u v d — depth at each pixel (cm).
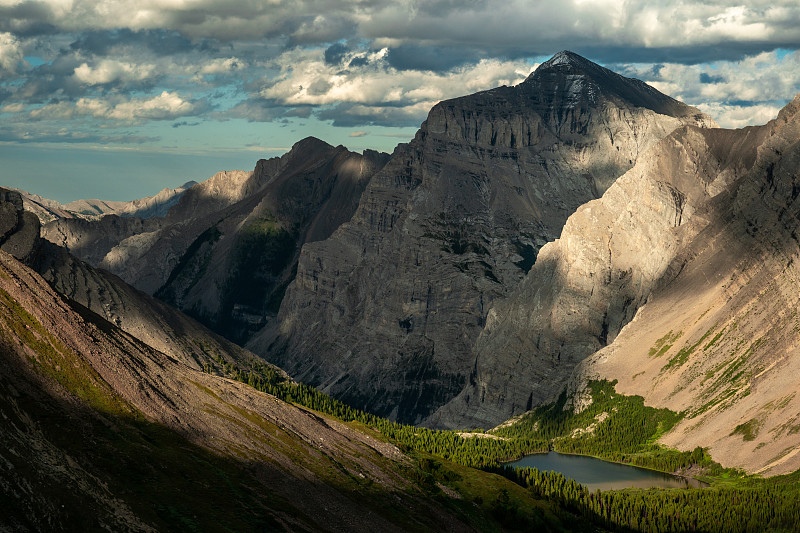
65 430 13088
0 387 12975
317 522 14675
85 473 11981
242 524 12938
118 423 14562
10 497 10050
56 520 10294
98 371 16012
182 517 12250
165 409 16512
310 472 17362
